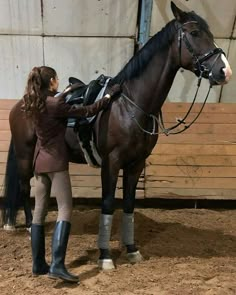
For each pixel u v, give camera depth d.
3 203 3.81
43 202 2.79
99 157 3.06
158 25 4.26
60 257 2.71
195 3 4.14
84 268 3.01
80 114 2.67
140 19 4.22
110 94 2.84
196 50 2.78
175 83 4.55
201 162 4.45
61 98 2.60
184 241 3.63
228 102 4.63
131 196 3.15
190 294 2.65
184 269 3.04
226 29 4.26
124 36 4.33
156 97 2.90
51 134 2.64
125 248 3.38
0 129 4.40
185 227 3.99
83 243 3.50
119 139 2.88
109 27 4.27
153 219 4.20
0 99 4.46
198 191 4.45
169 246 3.50
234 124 4.48
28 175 3.62
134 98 2.89
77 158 3.31
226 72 2.71
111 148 2.91
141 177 4.45
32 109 2.55
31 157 3.52
